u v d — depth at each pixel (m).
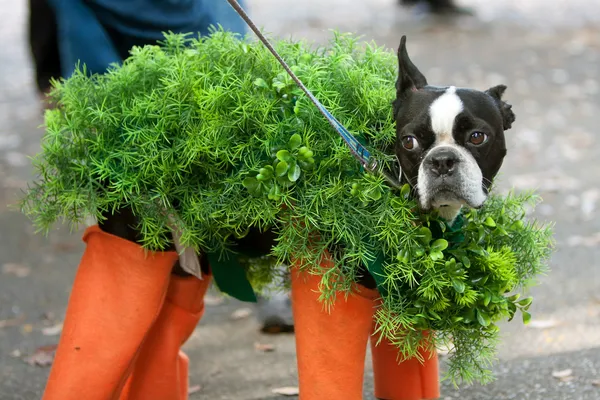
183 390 4.38
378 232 3.44
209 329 6.00
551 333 5.58
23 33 19.12
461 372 3.69
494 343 3.76
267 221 3.50
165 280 3.80
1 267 7.35
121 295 3.73
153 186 3.67
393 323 3.48
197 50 3.80
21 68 16.02
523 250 3.76
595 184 8.75
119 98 3.76
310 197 3.45
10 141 11.48
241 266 4.15
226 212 3.56
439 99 3.37
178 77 3.64
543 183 8.77
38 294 6.75
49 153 3.77
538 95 12.50
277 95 3.56
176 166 3.60
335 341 3.51
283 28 17.89
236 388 5.07
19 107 13.32
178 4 4.90
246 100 3.54
